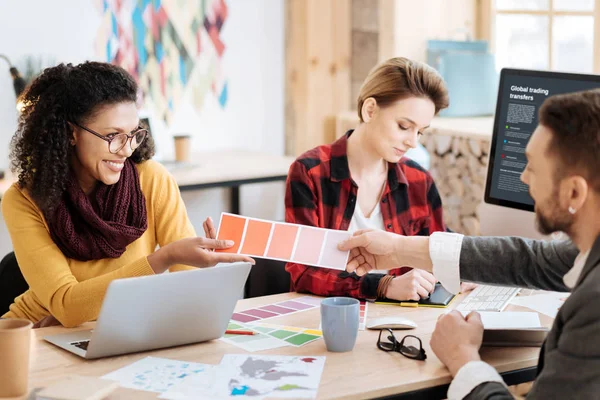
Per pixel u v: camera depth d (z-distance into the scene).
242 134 4.14
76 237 1.91
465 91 3.84
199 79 3.98
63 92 1.87
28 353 1.42
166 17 3.84
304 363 1.55
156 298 1.56
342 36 4.09
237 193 3.96
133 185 2.02
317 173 2.21
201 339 1.67
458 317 1.58
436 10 3.97
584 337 1.26
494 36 4.05
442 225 2.34
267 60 4.15
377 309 1.92
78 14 3.62
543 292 2.03
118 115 1.87
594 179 1.30
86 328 1.80
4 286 2.08
